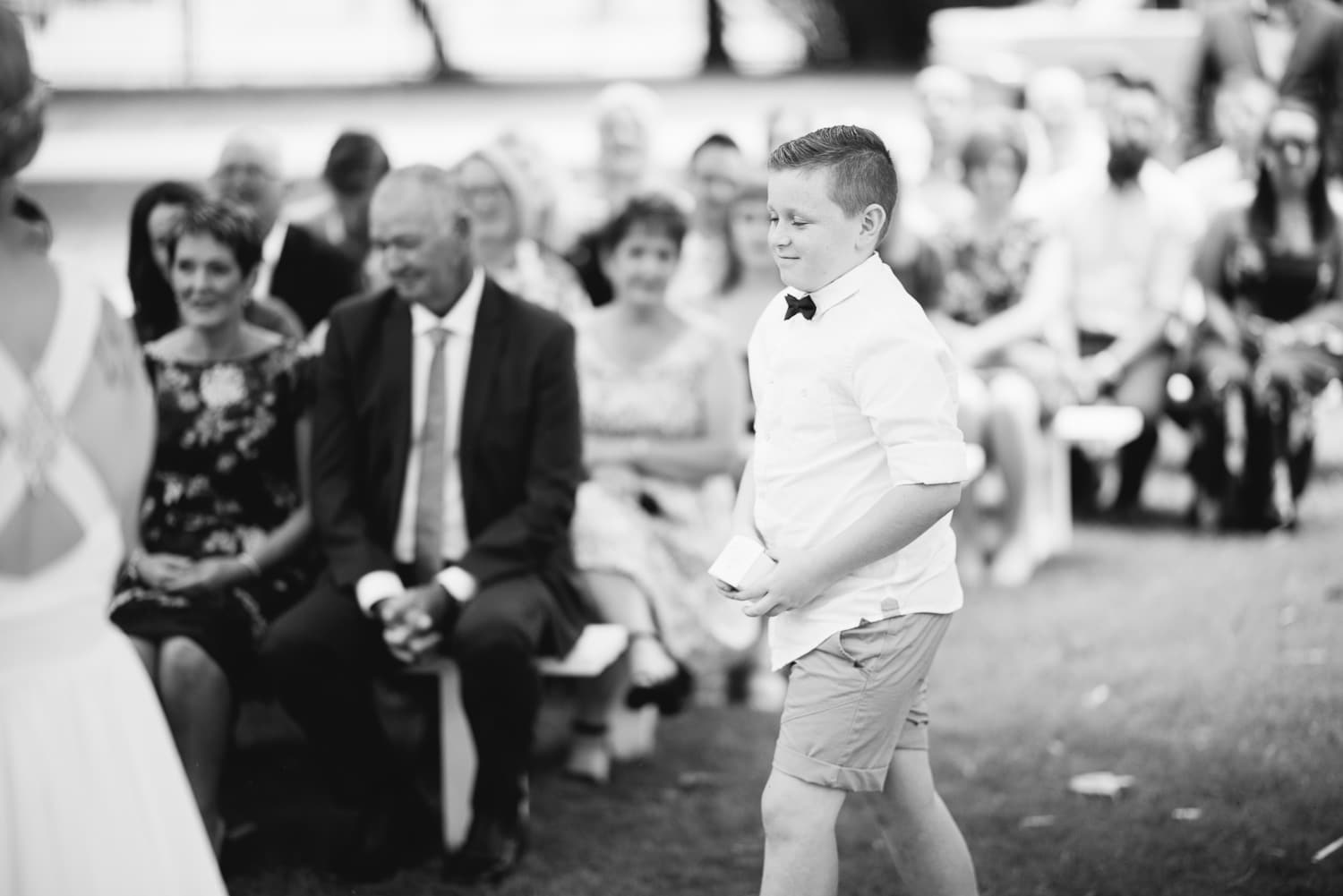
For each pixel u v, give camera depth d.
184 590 4.26
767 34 26.64
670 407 5.31
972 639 6.01
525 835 4.34
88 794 2.59
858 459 3.13
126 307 7.78
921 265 6.94
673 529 5.21
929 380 3.05
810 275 3.12
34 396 2.58
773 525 3.22
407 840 4.38
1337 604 5.97
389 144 17.05
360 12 29.88
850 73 23.16
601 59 29.19
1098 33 11.82
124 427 2.74
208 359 4.51
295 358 4.55
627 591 4.87
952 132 8.15
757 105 19.56
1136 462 7.69
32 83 2.56
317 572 4.57
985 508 8.06
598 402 5.34
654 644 4.78
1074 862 4.12
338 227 6.25
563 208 7.38
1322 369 7.10
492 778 4.19
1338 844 4.11
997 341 7.09
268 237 6.48
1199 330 7.41
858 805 4.56
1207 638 5.77
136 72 26.80
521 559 4.35
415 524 4.41
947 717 5.24
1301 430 7.11
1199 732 4.95
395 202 4.25
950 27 12.35
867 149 3.11
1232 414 7.29
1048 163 8.99
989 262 7.21
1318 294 7.26
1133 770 4.72
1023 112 9.92
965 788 4.66
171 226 4.61
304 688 4.14
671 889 4.11
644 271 5.27
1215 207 7.61
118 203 14.55
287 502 4.56
